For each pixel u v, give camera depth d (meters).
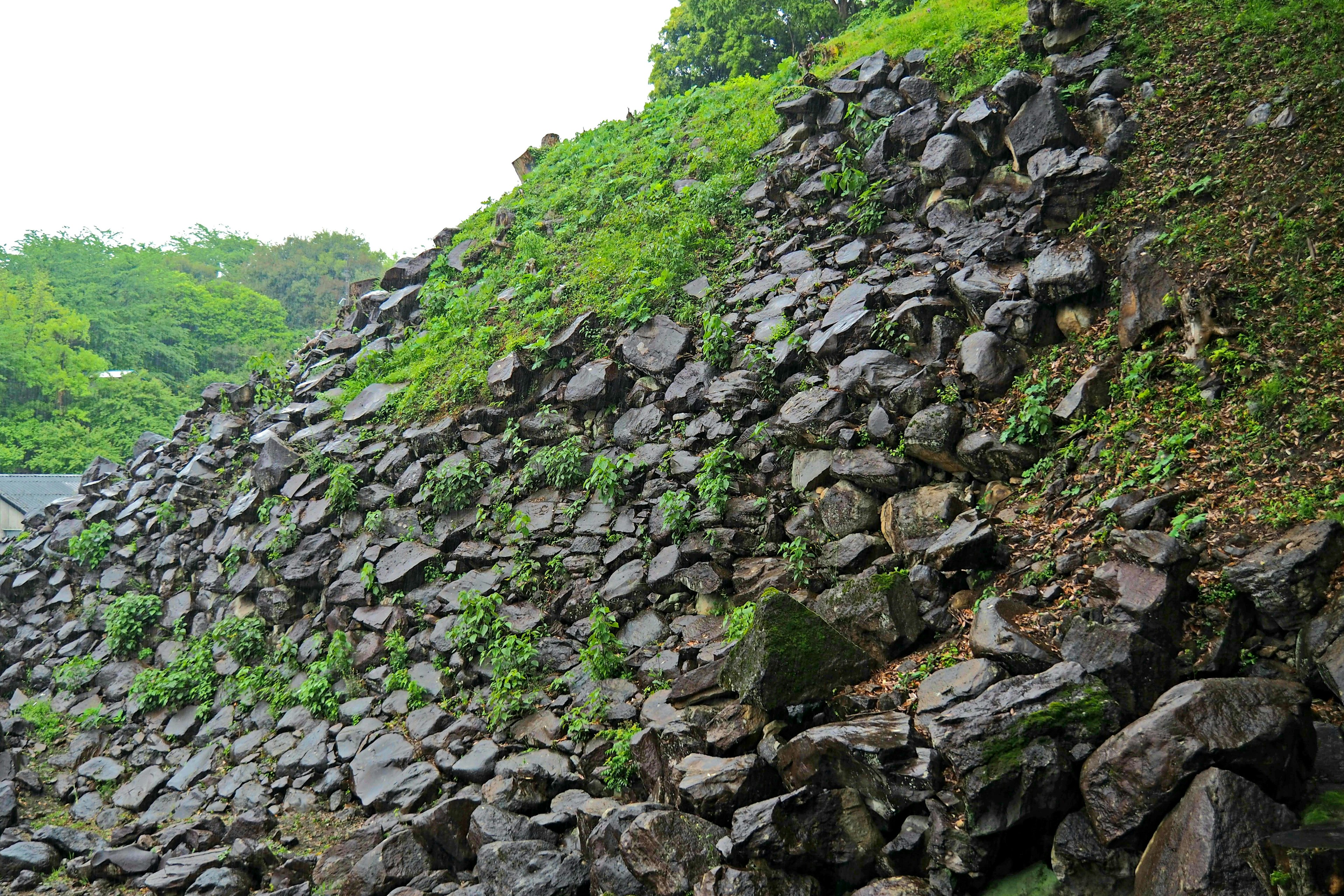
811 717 7.14
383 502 14.32
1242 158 10.20
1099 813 5.11
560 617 11.25
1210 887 4.38
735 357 12.48
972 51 15.25
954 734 5.61
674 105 23.66
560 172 23.05
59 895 9.63
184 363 58.00
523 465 13.62
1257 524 6.82
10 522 32.47
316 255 81.88
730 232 15.89
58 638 17.89
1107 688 5.71
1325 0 11.52
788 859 5.91
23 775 13.04
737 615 9.20
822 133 16.12
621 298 14.86
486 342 16.28
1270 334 8.22
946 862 5.48
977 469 9.08
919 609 7.82
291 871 8.93
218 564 16.41
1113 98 12.32
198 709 13.91
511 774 9.05
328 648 13.12
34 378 44.34
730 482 10.68
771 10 32.16
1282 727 4.86
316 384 19.02
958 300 10.86
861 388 10.28
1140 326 9.10
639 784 8.37
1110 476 8.16
